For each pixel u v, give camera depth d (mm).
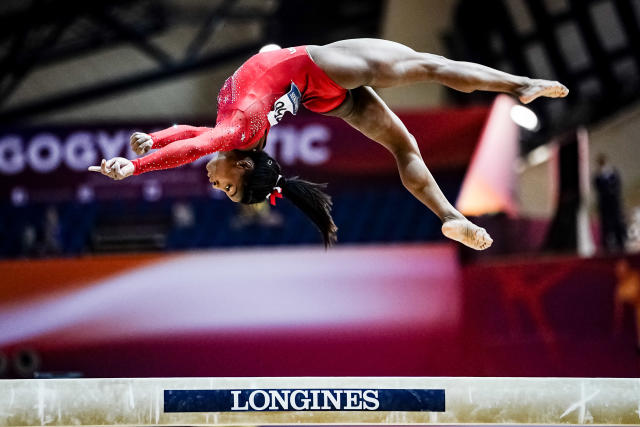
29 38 24172
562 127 20906
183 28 25328
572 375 12430
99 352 12852
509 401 5852
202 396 5922
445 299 12734
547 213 21156
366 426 6441
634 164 19703
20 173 14148
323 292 12891
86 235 15516
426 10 21453
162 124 14039
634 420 5809
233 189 5445
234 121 5117
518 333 12961
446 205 5750
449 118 13734
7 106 24078
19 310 12977
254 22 25141
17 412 5844
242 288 12969
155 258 13164
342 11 24391
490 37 22297
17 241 15695
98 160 14109
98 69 25047
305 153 14000
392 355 12609
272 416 5941
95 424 5875
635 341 12172
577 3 19297
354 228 14922
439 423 5875
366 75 5387
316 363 12664
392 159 13992
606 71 19938
